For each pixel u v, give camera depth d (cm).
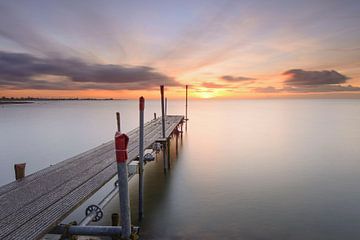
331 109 12744
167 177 1930
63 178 1034
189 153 2817
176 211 1340
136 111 11469
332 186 1744
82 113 9938
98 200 1495
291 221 1238
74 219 1282
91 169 1167
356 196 1559
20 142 3681
